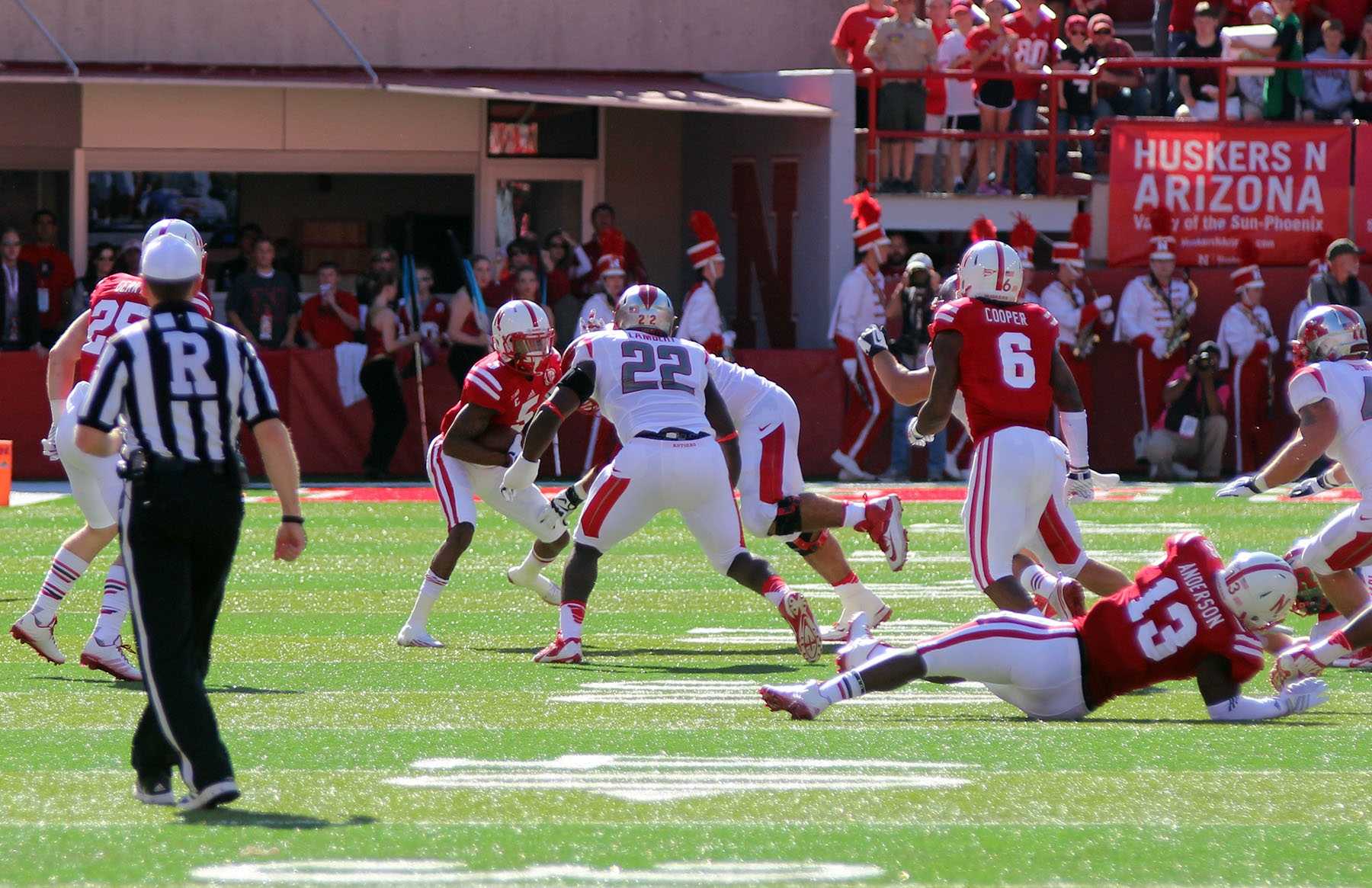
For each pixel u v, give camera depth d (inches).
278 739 810.8
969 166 2485.2
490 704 903.1
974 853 604.4
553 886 565.0
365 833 629.9
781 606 1023.6
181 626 650.2
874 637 1137.4
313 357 2230.6
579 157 2679.6
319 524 1765.5
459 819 652.7
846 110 2385.6
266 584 1391.5
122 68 2381.9
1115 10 2984.7
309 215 2637.8
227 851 605.6
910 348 2191.2
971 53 2425.0
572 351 1086.4
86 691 951.0
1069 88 2511.1
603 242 2162.9
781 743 794.2
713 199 2687.0
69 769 745.0
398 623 1214.9
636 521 1042.1
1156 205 2364.7
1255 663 825.5
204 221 2568.9
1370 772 722.2
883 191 2415.1
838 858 599.2
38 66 2357.3
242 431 2253.9
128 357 650.8
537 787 708.0
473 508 1128.2
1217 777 713.0
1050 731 813.2
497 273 2262.6
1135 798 680.4
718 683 975.0
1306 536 1662.2
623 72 2652.6
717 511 1034.7
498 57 2598.4
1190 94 2456.9
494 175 2620.6
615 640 1146.7
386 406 2190.0
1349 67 2389.3
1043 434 945.5
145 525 645.9
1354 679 975.0
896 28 2393.0
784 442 1111.6
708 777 724.0
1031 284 2300.7
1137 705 889.5
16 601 1293.1
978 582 943.7
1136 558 1502.2
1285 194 2375.7
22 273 2188.7
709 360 1108.5
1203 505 1939.0
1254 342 2278.5
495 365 1112.2
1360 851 605.0
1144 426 2290.8
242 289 2244.1
